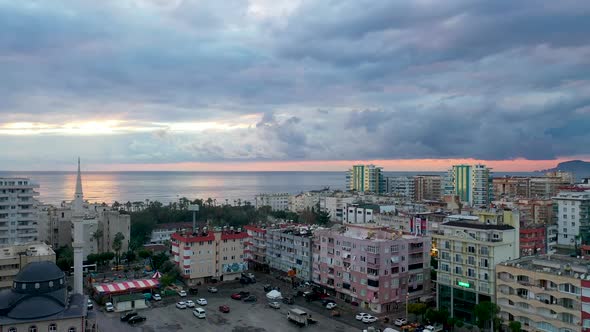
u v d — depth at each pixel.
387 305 126.81
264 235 177.62
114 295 135.12
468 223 122.94
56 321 90.19
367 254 127.12
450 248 117.81
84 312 93.81
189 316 121.31
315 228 176.88
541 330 97.25
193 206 188.12
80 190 113.19
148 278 149.12
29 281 92.75
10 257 127.88
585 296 90.19
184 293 140.00
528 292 100.12
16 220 175.12
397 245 128.88
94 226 193.75
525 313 99.94
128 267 179.50
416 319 119.19
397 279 128.75
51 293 94.12
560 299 94.75
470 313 112.94
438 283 120.69
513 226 116.94
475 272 112.19
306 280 153.12
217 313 124.00
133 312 122.25
